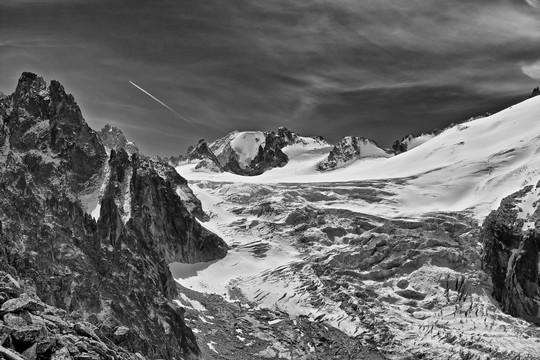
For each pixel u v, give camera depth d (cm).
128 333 8256
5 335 5772
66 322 6862
